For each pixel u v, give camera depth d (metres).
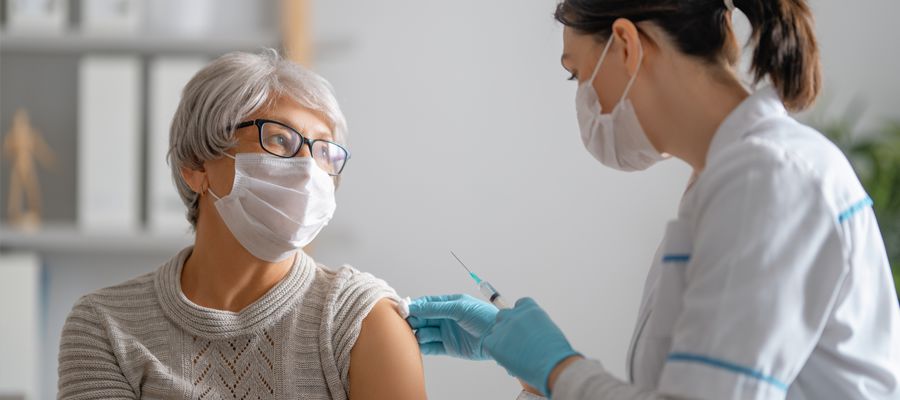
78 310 1.52
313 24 3.10
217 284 1.50
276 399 1.45
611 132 1.19
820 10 2.99
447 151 3.09
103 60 2.91
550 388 1.09
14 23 2.94
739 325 0.95
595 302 3.07
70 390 1.47
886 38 2.98
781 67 1.10
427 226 3.10
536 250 3.08
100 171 2.89
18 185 3.12
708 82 1.10
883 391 1.05
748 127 1.06
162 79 2.87
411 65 3.09
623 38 1.13
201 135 1.47
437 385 3.10
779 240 0.96
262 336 1.47
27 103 3.15
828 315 1.00
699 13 1.09
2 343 2.92
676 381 0.98
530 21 3.08
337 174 1.54
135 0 2.93
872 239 1.05
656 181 3.06
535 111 3.09
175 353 1.47
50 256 3.16
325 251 3.11
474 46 3.09
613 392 1.00
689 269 1.03
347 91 3.10
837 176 1.00
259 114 1.47
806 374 1.05
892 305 1.07
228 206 1.46
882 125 2.97
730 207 0.98
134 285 1.54
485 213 3.09
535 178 3.08
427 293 3.09
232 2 3.14
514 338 1.15
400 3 3.09
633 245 3.07
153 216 2.88
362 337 1.47
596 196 3.07
